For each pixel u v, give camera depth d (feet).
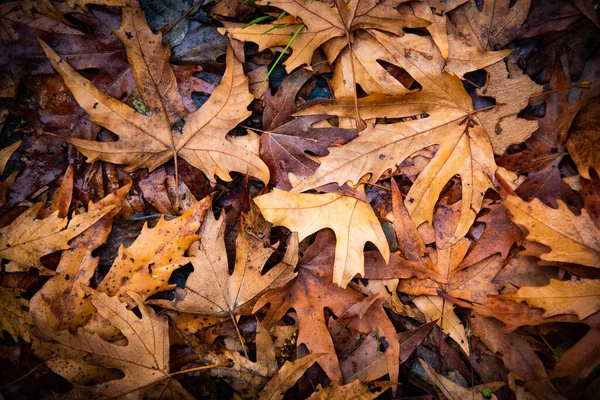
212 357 1.84
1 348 1.85
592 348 1.77
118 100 1.86
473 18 1.90
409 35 1.87
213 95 1.85
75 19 1.90
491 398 1.84
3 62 1.86
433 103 1.86
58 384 1.87
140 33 1.84
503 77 1.87
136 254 1.83
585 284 1.78
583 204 1.86
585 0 1.88
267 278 1.84
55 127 1.88
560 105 1.88
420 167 1.90
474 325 1.89
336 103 1.87
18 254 1.83
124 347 1.79
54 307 1.83
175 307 1.82
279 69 1.94
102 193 1.90
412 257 1.88
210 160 1.87
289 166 1.88
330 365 1.82
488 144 1.86
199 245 1.86
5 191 1.87
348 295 1.86
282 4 1.81
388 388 1.89
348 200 1.85
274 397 1.79
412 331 1.87
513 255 1.88
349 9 1.83
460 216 1.87
